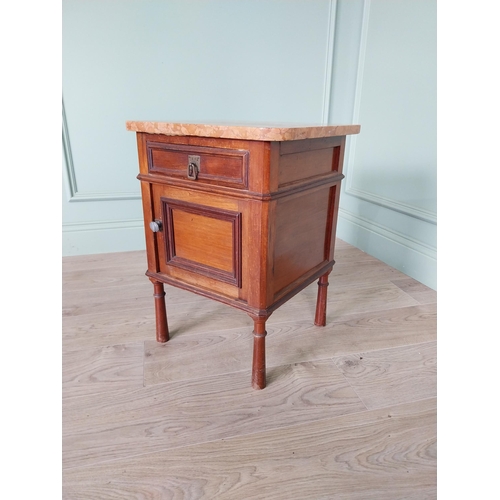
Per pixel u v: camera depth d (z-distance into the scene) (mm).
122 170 1886
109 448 814
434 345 1196
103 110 1763
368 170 1962
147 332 1252
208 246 955
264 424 883
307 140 896
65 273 1716
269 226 837
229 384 1012
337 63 2029
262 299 901
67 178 1804
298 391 988
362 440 843
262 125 917
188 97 1845
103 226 1938
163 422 885
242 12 1779
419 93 1558
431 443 837
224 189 851
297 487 737
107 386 998
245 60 1863
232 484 740
